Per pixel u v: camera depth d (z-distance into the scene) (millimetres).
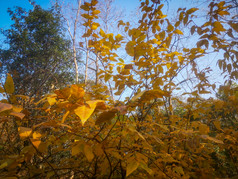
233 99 828
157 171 1144
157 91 792
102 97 1114
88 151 710
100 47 1432
